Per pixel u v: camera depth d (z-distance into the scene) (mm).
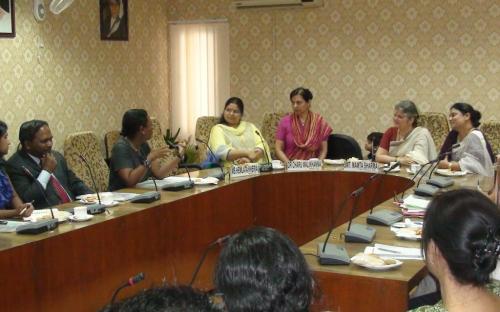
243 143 5098
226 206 4055
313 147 5516
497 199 2994
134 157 4137
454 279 1384
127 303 828
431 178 3910
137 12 6520
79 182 4246
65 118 5559
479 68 6000
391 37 6270
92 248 2914
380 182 4363
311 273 1255
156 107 6926
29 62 5129
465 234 1342
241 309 1187
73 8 5582
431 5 6102
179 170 5633
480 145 4414
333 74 6520
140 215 3240
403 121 4910
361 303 2137
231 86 6945
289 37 6648
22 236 2672
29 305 2572
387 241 2592
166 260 3457
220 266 1229
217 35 6945
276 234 1261
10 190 3547
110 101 6137
